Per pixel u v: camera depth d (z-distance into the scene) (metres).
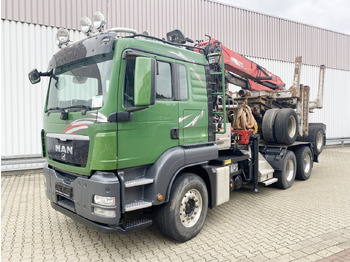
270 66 13.44
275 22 13.53
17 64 8.50
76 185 3.56
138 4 9.99
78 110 3.61
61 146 3.93
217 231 4.54
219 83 5.70
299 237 4.29
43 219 5.13
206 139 4.61
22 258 3.72
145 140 3.67
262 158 6.93
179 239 4.04
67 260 3.66
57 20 8.91
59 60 4.16
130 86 3.56
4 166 8.62
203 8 11.36
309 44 14.93
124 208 3.39
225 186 4.86
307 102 8.35
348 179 8.33
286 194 6.73
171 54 4.09
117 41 3.45
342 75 16.58
